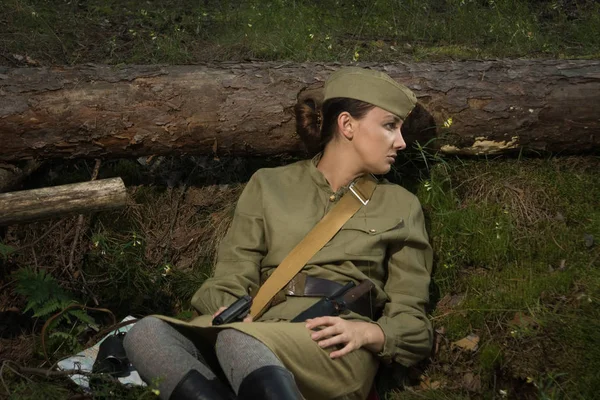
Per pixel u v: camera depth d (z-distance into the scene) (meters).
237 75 3.84
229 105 3.78
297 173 3.45
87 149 3.81
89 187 3.21
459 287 3.72
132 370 3.16
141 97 3.77
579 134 3.87
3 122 3.68
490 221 3.82
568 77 3.86
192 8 5.57
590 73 3.87
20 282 3.62
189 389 2.64
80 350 3.55
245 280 3.25
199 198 4.23
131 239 4.06
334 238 3.27
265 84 3.82
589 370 3.15
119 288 3.92
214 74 3.84
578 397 3.08
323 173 3.40
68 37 5.18
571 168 3.97
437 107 3.82
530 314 3.44
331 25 5.28
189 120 3.78
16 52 4.92
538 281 3.57
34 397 3.07
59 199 3.17
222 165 4.30
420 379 3.45
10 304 3.82
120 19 5.45
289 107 3.80
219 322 2.89
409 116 3.82
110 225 4.09
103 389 3.03
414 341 3.16
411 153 3.96
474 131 3.86
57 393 3.11
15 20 5.20
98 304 3.86
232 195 4.22
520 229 3.79
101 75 3.80
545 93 3.82
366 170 3.33
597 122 3.83
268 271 3.32
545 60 4.00
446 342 3.51
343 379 2.94
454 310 3.61
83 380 3.16
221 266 3.33
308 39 5.00
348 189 3.35
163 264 4.02
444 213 3.81
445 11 5.53
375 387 3.34
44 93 3.73
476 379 3.37
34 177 4.19
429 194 3.89
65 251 3.98
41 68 3.83
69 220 4.05
